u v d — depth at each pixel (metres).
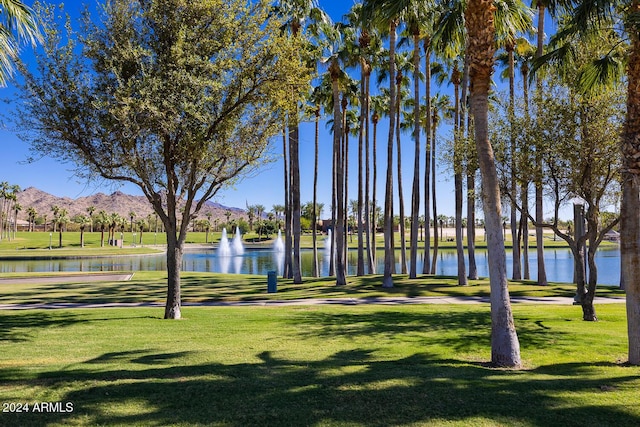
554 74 13.45
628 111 8.52
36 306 17.92
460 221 25.47
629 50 10.35
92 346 9.85
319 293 22.39
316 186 35.66
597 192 13.42
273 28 13.87
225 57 13.38
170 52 12.84
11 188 135.88
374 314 14.99
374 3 11.82
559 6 11.97
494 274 8.52
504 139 14.17
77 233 170.75
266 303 18.84
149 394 6.09
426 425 5.02
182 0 12.95
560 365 8.42
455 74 32.06
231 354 8.98
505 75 33.56
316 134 35.69
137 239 155.12
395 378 6.93
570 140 12.54
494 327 8.51
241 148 13.91
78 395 6.04
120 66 12.55
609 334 11.38
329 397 5.96
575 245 13.94
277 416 5.30
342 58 25.92
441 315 14.73
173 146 13.65
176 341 10.47
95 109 12.44
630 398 5.95
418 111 28.62
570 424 5.08
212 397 5.97
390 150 25.70
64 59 12.49
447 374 7.29
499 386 6.48
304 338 10.91
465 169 16.17
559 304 18.06
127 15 13.26
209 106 13.26
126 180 13.98
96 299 20.38
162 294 22.36
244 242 136.12
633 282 8.48
